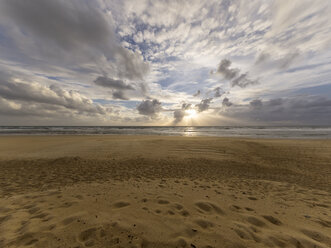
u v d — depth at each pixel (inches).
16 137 762.8
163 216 89.7
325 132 1190.9
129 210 95.5
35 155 339.9
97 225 77.4
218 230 78.8
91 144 500.4
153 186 157.4
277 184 192.4
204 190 152.6
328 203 135.5
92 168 253.9
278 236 78.0
